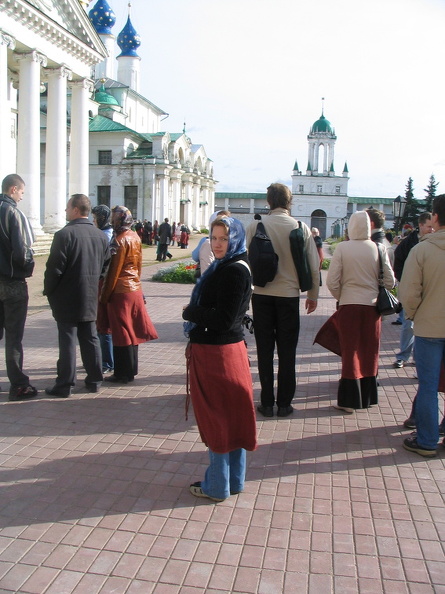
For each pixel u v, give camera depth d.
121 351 6.78
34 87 24.44
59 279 6.02
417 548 3.56
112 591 3.10
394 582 3.22
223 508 3.99
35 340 9.27
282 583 3.20
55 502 4.02
